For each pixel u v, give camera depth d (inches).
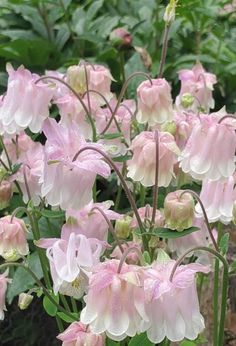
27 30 66.6
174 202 37.3
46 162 35.6
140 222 37.3
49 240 36.2
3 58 64.5
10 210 49.2
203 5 62.8
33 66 63.7
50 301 39.2
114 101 45.6
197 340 38.6
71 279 35.0
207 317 45.3
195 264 33.6
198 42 63.9
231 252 45.0
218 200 38.9
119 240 38.4
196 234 39.7
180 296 33.3
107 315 33.0
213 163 37.4
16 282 46.8
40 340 53.7
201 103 48.8
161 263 33.7
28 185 42.4
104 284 32.9
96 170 35.2
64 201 35.6
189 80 48.8
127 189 36.9
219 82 61.8
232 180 38.8
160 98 41.8
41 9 66.3
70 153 35.7
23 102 40.8
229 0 60.7
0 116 41.2
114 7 70.1
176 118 42.3
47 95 40.9
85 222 37.8
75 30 64.7
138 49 55.9
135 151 38.5
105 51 60.3
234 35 60.4
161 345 39.6
